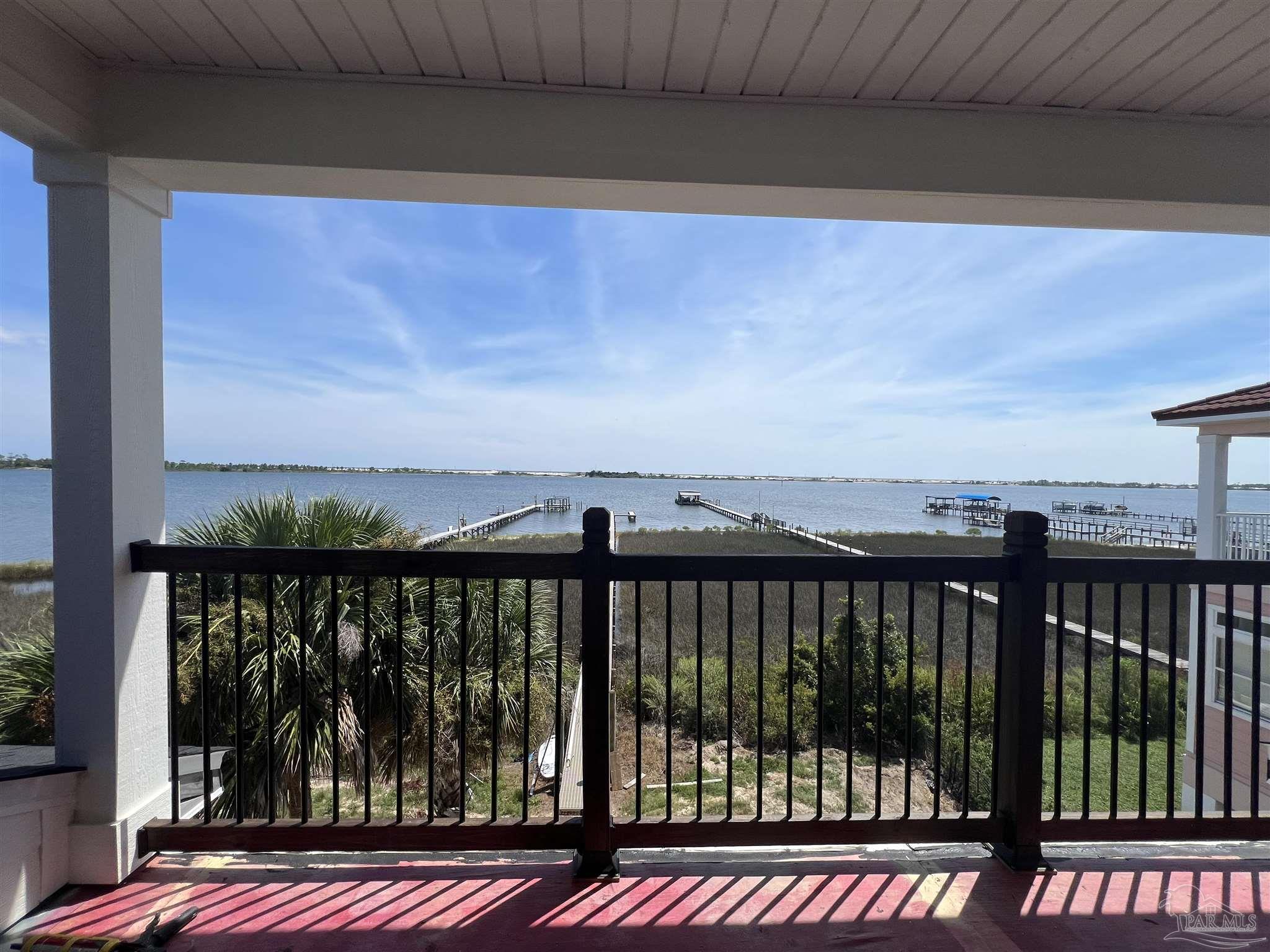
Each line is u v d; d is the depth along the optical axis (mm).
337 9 1696
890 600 14930
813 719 7840
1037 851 1817
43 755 1924
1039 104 2158
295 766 3307
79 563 1779
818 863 1836
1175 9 1668
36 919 1594
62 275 1798
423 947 1478
